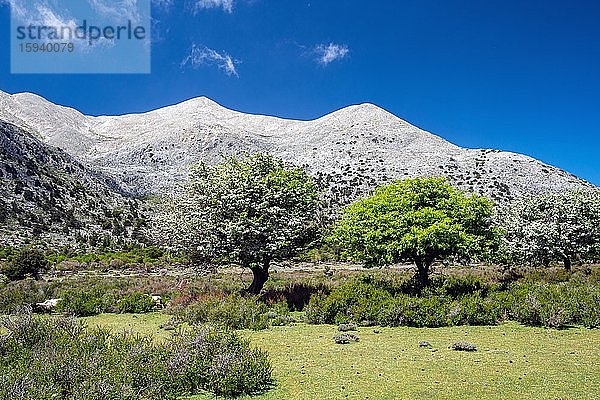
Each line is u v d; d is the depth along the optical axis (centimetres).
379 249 1712
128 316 1617
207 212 1759
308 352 1031
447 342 1135
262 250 1677
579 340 1138
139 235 6456
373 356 993
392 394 747
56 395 640
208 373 756
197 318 1396
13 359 794
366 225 1777
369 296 1500
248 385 755
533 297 1433
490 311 1392
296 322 1453
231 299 1515
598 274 2105
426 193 1820
